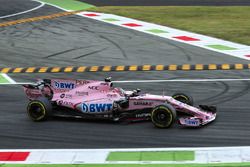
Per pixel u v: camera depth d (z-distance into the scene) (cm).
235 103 4166
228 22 8112
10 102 4456
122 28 7825
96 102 3753
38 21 8562
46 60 6038
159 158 3055
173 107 3566
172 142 3316
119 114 3750
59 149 3300
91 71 5488
